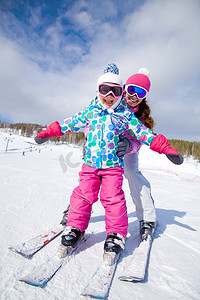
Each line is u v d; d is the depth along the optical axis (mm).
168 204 3723
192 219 2518
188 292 939
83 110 1533
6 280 895
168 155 1361
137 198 1655
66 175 6141
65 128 1517
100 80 1463
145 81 1688
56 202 2553
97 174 1361
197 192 6953
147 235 1497
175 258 1306
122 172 1403
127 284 979
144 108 1847
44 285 889
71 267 1073
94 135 1404
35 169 6879
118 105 1526
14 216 1794
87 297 834
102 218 2053
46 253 1188
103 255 1149
